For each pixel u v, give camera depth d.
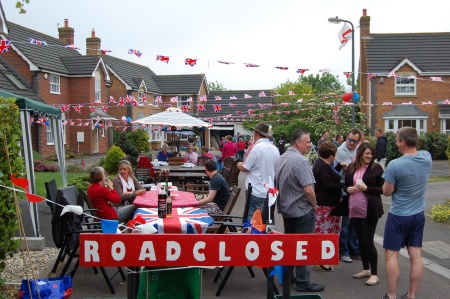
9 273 6.52
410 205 5.48
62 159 11.50
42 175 19.84
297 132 6.22
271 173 7.40
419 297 5.91
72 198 7.20
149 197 7.93
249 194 7.00
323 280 6.63
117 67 43.59
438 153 30.81
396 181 5.48
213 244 3.55
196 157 18.47
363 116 34.81
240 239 3.58
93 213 7.77
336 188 6.93
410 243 5.57
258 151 7.36
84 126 34.25
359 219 6.44
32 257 7.39
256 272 7.02
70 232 6.16
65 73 33.19
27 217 10.16
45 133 29.84
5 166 5.43
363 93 36.22
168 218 6.02
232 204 7.51
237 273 6.94
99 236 3.49
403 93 33.28
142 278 4.57
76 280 6.45
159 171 13.54
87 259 3.48
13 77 28.20
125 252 3.51
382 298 5.80
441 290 6.16
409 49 34.62
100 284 6.32
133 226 4.82
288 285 4.01
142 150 31.09
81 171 22.34
